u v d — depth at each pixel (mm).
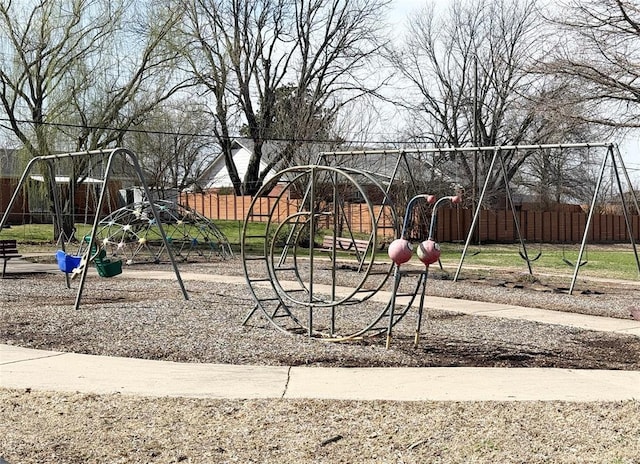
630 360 7941
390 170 38469
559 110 26875
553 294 14680
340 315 10812
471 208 38781
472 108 44219
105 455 4594
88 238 15758
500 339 9086
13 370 7027
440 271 19469
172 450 4699
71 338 8672
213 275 17281
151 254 23422
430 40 46312
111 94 28984
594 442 4898
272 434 5023
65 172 28000
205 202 44781
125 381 6590
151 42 29703
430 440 4914
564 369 7344
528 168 50031
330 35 40219
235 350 8047
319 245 29172
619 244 44188
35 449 4684
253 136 42125
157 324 9594
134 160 12125
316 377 6805
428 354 8023
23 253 23969
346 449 4742
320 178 27516
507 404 5832
